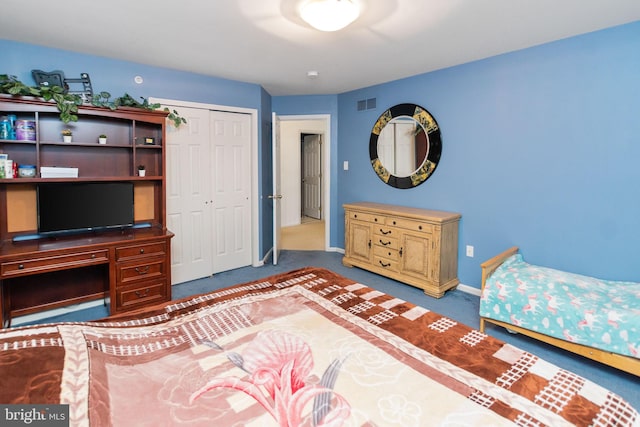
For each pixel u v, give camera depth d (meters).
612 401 1.06
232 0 2.13
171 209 3.71
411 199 4.11
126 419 0.97
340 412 1.01
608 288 2.47
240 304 1.75
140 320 1.57
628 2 2.15
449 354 1.32
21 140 2.67
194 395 1.08
